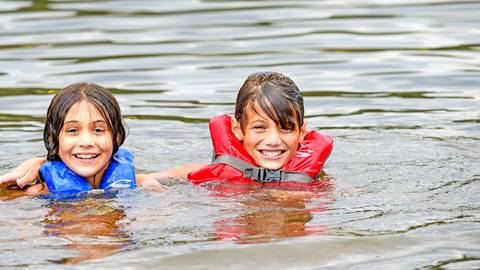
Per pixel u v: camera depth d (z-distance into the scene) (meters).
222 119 14.77
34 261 10.09
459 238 10.86
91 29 26.28
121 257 10.23
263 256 10.34
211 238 10.87
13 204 12.44
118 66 21.94
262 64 21.98
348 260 10.27
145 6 29.95
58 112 13.43
